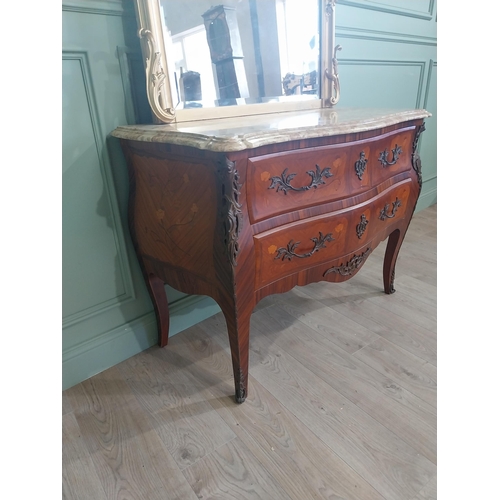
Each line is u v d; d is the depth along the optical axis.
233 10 1.12
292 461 0.88
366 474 0.85
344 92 1.74
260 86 1.23
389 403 1.04
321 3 1.32
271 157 0.85
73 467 0.90
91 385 1.15
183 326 1.42
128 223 1.15
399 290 1.61
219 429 0.98
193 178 0.87
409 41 1.98
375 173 1.12
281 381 1.13
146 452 0.93
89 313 1.17
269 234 0.91
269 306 1.53
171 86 1.03
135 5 0.96
